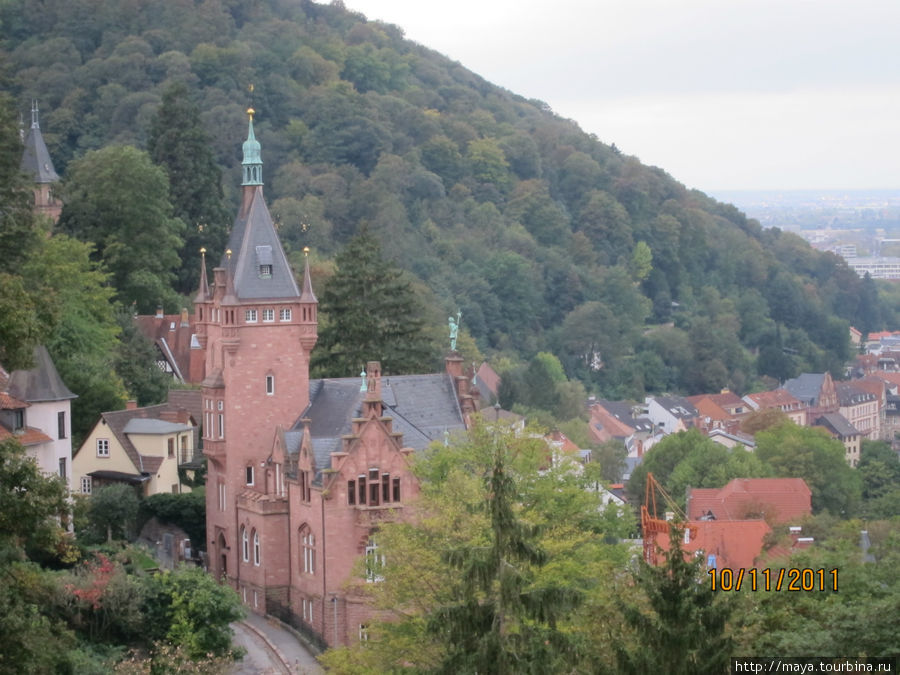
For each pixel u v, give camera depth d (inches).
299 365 4119.1
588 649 2080.5
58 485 2058.3
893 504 6614.2
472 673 2020.2
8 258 4254.4
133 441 4569.4
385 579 2711.6
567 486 3083.2
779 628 2177.7
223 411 4097.0
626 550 3061.0
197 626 3277.6
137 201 6402.6
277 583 3964.1
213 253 7194.9
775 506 5561.0
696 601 1995.6
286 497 3951.8
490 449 3041.3
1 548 2036.2
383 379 4178.2
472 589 2049.7
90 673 2878.9
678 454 6653.5
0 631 1918.1
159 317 6318.9
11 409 3698.3
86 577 3201.3
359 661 2605.8
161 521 4306.1
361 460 3757.4
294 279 4128.9
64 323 4864.7
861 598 2209.6
